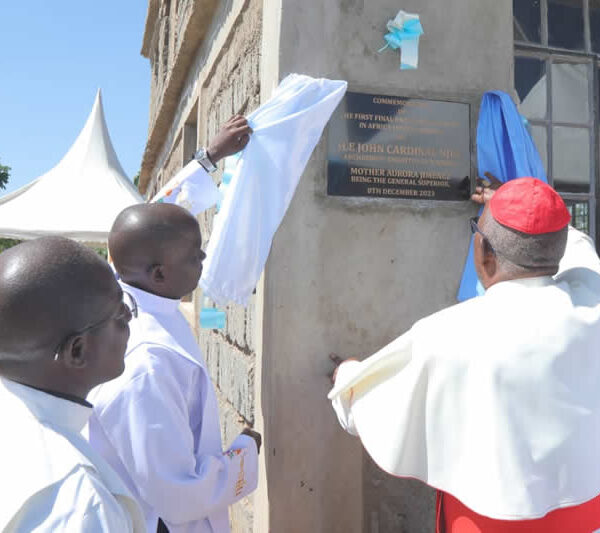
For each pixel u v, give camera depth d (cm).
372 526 236
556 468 133
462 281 246
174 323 165
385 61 246
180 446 144
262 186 215
